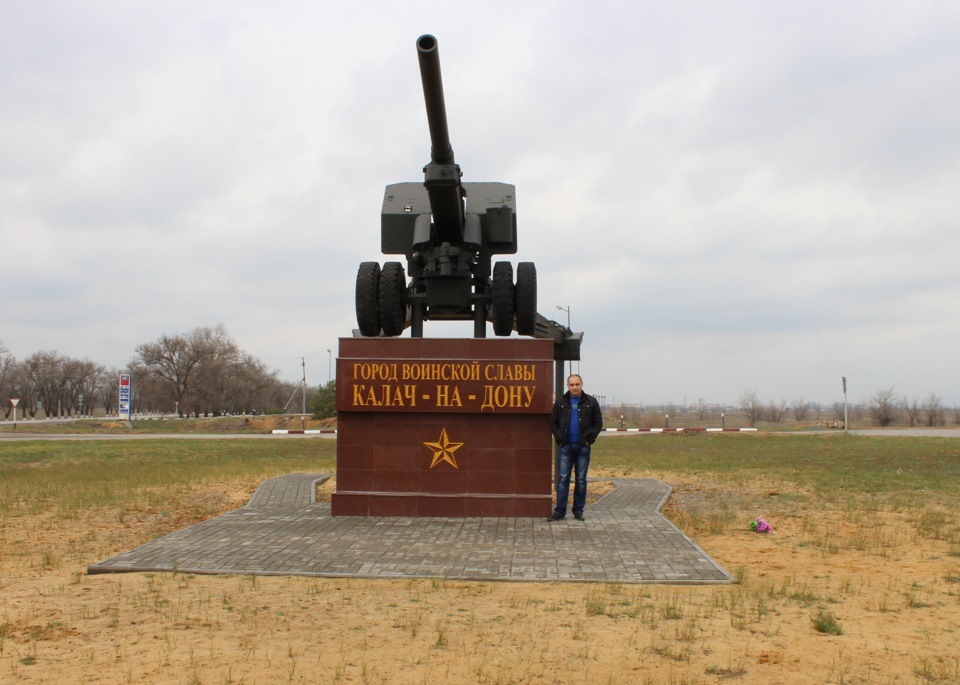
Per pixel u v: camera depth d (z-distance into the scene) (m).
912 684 4.50
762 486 14.96
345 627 5.58
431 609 6.06
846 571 7.63
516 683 4.49
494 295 11.64
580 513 10.39
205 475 17.17
